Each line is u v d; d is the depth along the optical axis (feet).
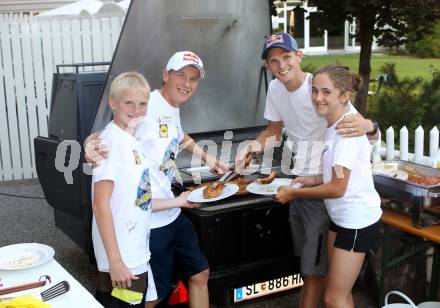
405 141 12.19
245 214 9.66
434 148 12.01
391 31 14.38
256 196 9.96
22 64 20.97
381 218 9.53
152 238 8.41
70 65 12.22
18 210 17.56
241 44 12.21
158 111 8.31
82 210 10.93
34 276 7.00
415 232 8.93
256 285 10.06
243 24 12.10
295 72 8.94
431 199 8.89
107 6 21.72
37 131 21.53
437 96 15.52
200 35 11.58
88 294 6.33
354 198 8.03
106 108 9.97
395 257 10.41
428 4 13.42
